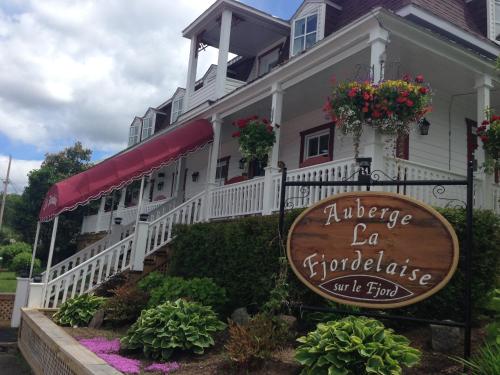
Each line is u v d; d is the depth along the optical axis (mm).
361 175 5336
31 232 26578
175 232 9938
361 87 7207
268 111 12750
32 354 7832
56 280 10156
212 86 14383
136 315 8039
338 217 5125
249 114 13133
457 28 9961
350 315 5355
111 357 5652
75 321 8352
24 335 8945
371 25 7793
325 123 12008
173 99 21859
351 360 4086
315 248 5195
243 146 10203
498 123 8109
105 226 20312
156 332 5910
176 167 18984
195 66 16281
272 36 15531
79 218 26000
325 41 8633
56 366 6062
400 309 5672
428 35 8141
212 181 12508
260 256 7195
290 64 9648
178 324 6008
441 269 4500
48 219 10797
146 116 25266
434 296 5492
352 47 8406
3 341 10109
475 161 9797
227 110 12609
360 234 4961
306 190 8617
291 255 5336
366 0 11336
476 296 5355
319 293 5066
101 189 10625
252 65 16891
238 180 13492
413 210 4742
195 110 14695
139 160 11414
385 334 4336
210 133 12812
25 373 7602
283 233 6316
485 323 5539
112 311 8117
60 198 10141
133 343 6039
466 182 4672
